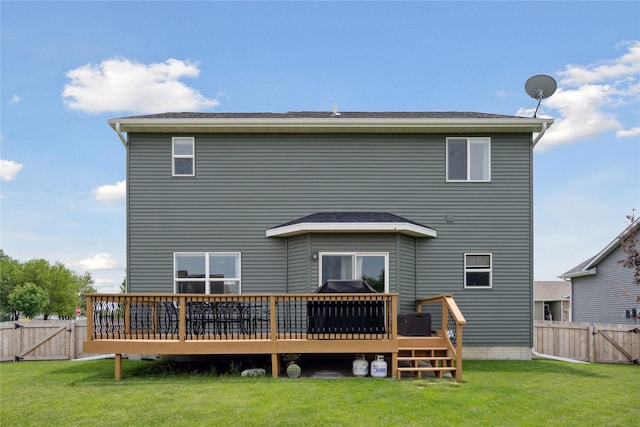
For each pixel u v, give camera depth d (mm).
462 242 12312
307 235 11438
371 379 8805
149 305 10930
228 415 6473
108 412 6727
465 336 12117
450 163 12547
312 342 9078
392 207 12391
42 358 13844
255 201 12344
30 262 65625
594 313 22203
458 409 6750
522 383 8633
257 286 12086
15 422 6363
